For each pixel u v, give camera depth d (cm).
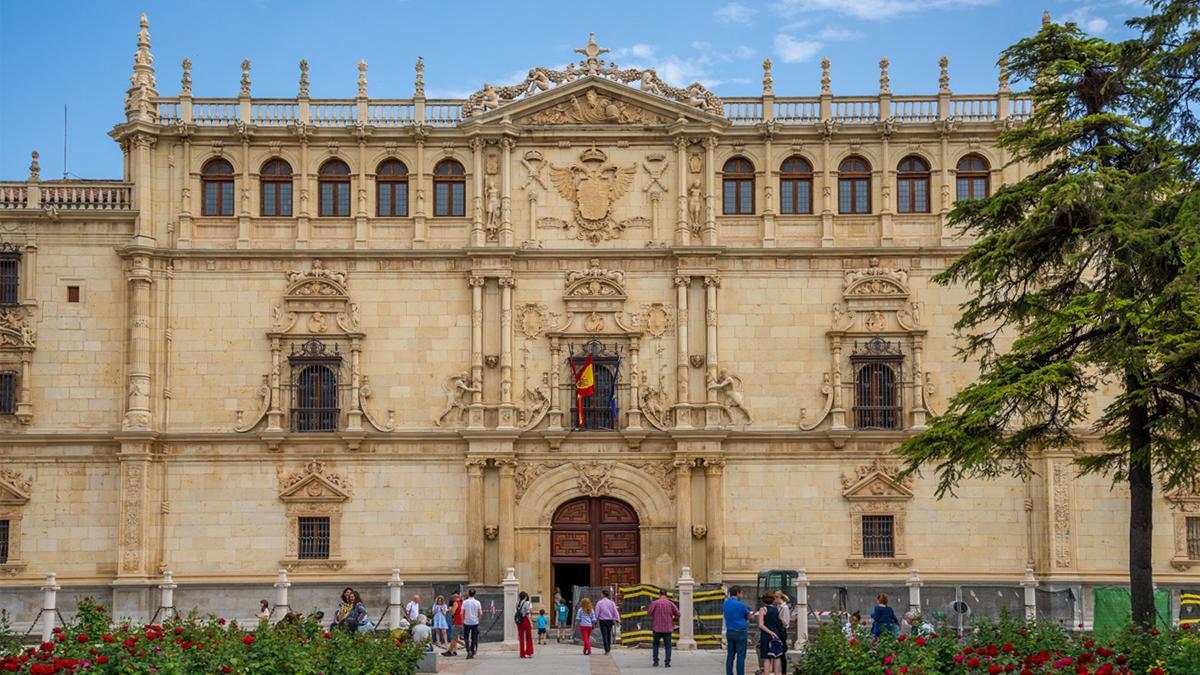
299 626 3862
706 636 5419
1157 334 3978
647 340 6638
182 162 6662
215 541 6469
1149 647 3069
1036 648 3247
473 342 6581
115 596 6325
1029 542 6488
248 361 6575
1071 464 6444
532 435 6550
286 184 6706
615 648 5488
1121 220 4072
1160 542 6431
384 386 6594
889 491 6512
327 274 6625
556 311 6638
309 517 6506
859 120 6706
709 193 6650
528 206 6675
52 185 6638
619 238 6669
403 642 4178
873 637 3891
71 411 6525
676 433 6488
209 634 3366
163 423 6519
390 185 6731
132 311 6525
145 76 6681
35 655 2997
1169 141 4122
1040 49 4575
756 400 6594
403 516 6506
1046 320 4353
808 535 6512
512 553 6469
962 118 6681
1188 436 4091
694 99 6694
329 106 6725
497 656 5203
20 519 6450
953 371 6594
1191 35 3859
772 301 6638
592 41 6762
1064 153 4541
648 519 6538
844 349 6619
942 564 6481
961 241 6588
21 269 6588
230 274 6612
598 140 6694
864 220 6675
